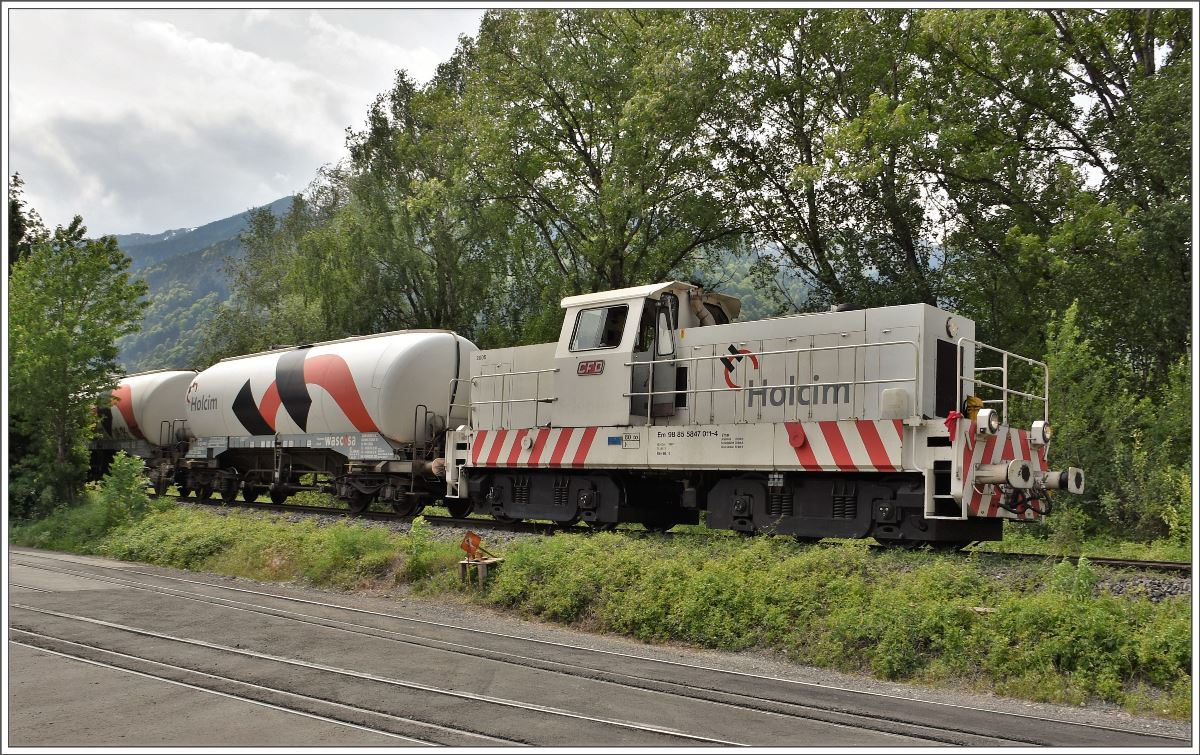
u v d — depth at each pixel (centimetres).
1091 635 841
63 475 2292
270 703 725
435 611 1196
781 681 850
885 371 1247
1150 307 2142
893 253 2638
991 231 2497
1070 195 2447
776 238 2997
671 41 2753
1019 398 1959
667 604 1094
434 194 3158
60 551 1905
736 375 1388
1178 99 2106
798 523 1298
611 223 2877
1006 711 761
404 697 744
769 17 2708
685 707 730
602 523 1513
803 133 2808
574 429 1505
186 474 2592
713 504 1388
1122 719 746
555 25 2980
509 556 1279
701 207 2878
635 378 1469
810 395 1306
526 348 1655
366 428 1944
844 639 959
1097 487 1727
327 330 3647
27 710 710
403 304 3838
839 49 2611
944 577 999
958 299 2562
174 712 703
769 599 1051
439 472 1805
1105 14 2538
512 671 844
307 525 1639
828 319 1316
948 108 2548
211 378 2430
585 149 3206
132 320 2466
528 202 3328
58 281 2339
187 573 1553
